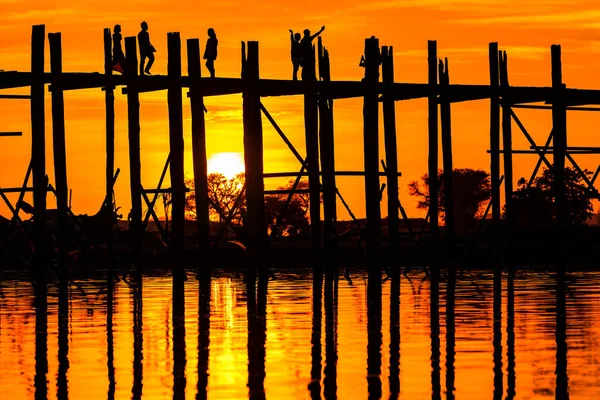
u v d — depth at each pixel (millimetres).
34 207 129125
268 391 59812
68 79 128500
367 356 70250
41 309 100312
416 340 76812
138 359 69875
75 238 155500
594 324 84688
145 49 131750
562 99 149000
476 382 61688
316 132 132750
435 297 109125
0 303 106625
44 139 128625
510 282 128375
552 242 176000
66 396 59188
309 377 63469
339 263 168375
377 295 112625
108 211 132125
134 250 129375
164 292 118812
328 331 82125
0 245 138875
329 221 135500
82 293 118375
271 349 73312
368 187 136250
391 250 141625
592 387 60281
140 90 135125
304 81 132375
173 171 129125
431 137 144250
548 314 91750
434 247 144000
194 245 189500
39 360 69875
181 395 59156
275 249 171500
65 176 130375
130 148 131000
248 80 130750
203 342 76812
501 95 145375
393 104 140625
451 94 143875
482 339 76875
